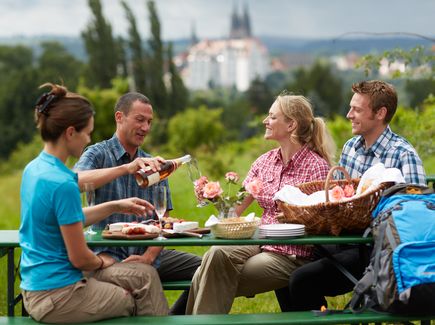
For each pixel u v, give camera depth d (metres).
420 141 8.04
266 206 4.56
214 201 4.14
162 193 4.03
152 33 51.22
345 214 3.90
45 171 3.58
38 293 3.63
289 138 4.52
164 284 4.58
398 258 3.62
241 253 4.40
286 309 4.70
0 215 17.81
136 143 4.49
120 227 4.01
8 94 52.94
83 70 52.38
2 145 52.12
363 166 4.62
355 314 3.82
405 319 3.75
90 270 3.70
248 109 53.88
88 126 3.67
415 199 3.87
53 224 3.59
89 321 3.70
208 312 4.16
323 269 4.24
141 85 50.91
